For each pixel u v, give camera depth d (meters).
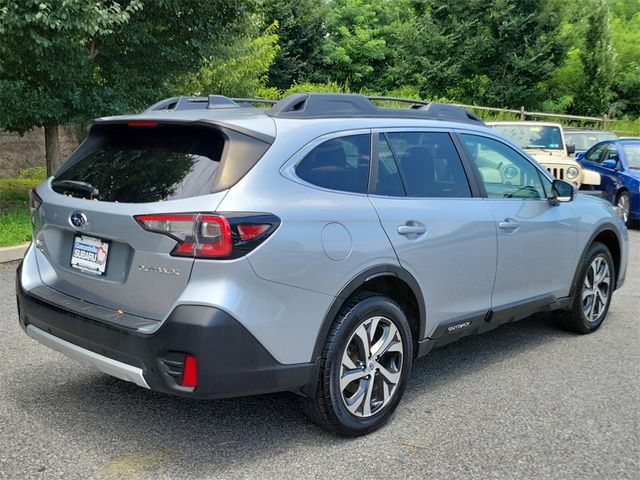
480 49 27.95
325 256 3.40
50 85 10.11
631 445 3.71
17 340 5.22
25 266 3.98
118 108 10.58
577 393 4.46
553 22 27.47
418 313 4.04
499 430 3.87
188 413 4.00
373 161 3.89
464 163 4.52
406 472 3.36
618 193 12.81
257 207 3.20
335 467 3.39
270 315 3.21
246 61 15.77
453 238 4.17
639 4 46.47
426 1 29.56
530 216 4.89
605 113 32.56
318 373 3.47
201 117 3.49
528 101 29.27
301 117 3.71
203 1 10.80
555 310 5.76
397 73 31.16
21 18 8.40
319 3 33.81
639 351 5.38
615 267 6.14
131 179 3.48
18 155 15.18
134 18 10.48
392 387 3.86
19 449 3.50
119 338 3.22
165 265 3.16
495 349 5.39
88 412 3.98
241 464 3.40
